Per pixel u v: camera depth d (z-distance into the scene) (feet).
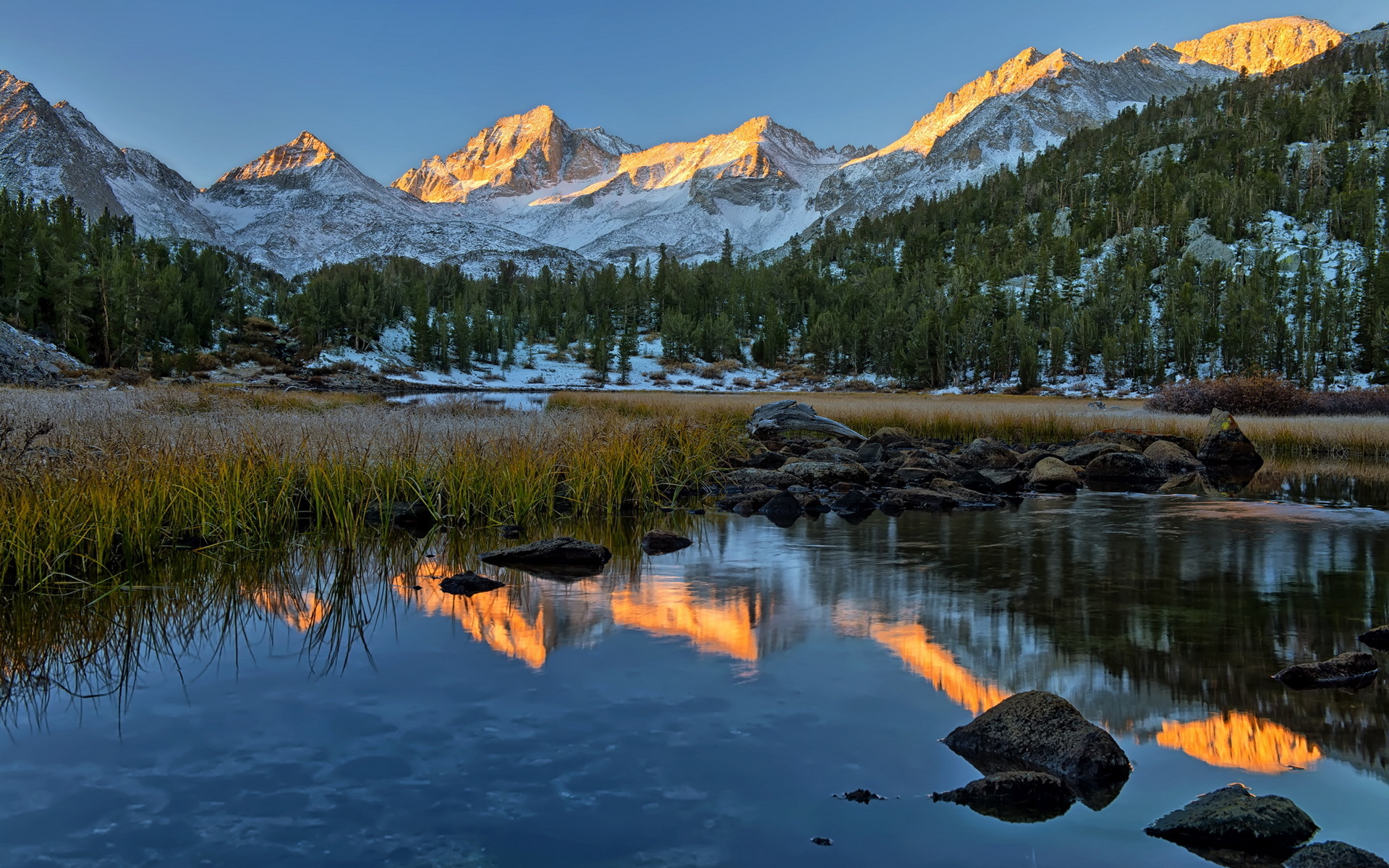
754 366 385.70
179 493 27.55
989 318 375.04
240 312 344.08
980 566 25.89
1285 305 356.38
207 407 72.79
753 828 9.73
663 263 563.89
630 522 35.42
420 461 37.06
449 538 30.63
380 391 246.68
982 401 168.55
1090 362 341.82
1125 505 41.93
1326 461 67.36
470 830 9.62
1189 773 11.44
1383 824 10.00
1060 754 11.49
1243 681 15.19
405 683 14.75
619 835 9.55
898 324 355.36
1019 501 44.14
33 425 34.19
